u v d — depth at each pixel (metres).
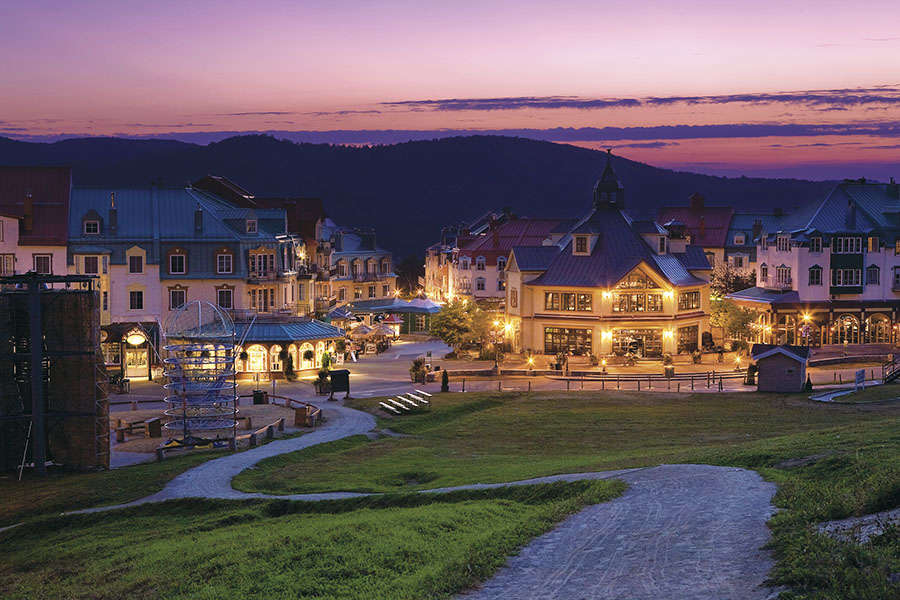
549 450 56.47
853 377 92.19
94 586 31.02
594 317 106.69
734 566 23.28
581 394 82.38
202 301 100.25
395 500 40.06
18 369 59.72
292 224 136.00
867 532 23.38
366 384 91.38
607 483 35.25
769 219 175.75
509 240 157.88
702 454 42.38
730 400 76.69
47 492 50.91
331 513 40.47
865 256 115.25
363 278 152.38
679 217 182.00
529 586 23.88
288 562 28.53
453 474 47.53
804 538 23.28
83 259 102.69
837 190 120.06
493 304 125.75
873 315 115.81
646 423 65.31
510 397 81.75
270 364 96.38
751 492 31.00
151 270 105.12
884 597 19.14
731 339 116.00
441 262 188.00
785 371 81.00
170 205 110.38
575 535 28.16
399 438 64.25
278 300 112.50
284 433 65.44
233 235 108.81
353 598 24.55
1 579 35.56
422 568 26.52
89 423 57.44
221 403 66.94
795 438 44.66
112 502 47.75
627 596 22.17
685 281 109.06
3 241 101.19
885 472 29.02
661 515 29.20
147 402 80.06
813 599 19.89
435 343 135.12
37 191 106.19
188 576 29.12
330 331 101.62
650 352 107.31
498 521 32.09
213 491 47.59
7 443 58.59
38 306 57.16
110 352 97.62
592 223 113.56
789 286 115.56
